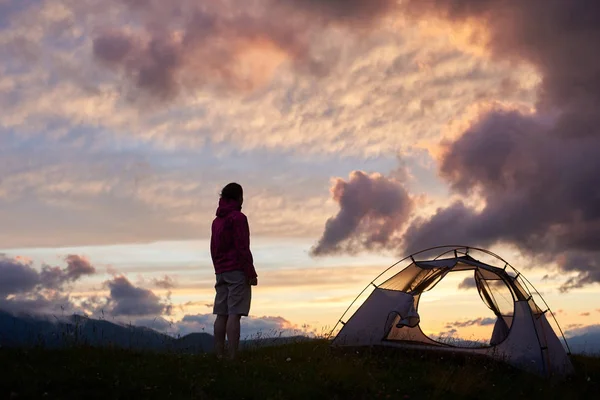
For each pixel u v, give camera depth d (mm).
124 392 7449
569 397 10047
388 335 13336
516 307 12242
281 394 7980
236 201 10312
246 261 9883
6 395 6996
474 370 10695
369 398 8477
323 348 12188
